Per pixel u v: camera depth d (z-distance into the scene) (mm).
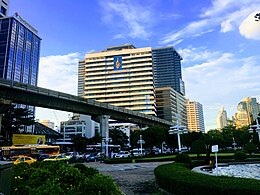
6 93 40938
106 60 142375
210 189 7629
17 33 107812
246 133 73188
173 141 57906
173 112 152375
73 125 115625
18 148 43531
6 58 101312
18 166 10242
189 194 8469
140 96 135750
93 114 59875
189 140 56188
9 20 105688
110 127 113375
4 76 99125
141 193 10781
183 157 19641
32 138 55969
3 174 4195
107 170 23109
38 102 45750
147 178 16203
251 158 28359
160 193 10562
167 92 151875
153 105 133875
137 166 27266
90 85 141625
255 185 7109
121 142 93375
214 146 14289
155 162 33000
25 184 6715
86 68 143875
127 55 141500
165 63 198875
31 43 117562
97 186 5125
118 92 138625
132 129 129125
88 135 114312
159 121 88312
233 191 7109
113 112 65188
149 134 50531
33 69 117500
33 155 42125
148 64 137625
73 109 53250
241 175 16375
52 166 8812
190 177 9344
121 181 14914
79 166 10086
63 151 77688
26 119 63094
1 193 4086
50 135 101000
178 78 196250
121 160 34531
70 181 6676
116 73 140125
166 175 10602
